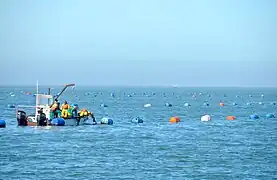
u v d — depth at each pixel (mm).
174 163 68062
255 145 86188
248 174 61938
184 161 69625
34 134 95125
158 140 91125
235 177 60219
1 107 192750
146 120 136875
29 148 78875
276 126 122562
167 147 82375
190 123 129125
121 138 92938
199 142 89188
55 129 103250
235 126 121688
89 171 62062
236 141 91188
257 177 60469
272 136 99938
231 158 72500
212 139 93875
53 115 105938
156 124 124312
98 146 82125
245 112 179000
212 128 115688
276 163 69125
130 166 65438
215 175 61094
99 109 190125
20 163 66625
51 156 72062
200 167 65688
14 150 76938
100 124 117812
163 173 61688
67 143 84750
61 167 64188
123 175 60125
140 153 75688
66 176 59250
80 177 58875
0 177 58375
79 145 82812
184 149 80375
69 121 107688
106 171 62156
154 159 70750
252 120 141125
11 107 191625
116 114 161125
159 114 163375
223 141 91125
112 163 67312
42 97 106250
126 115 156500
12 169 62688
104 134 98188
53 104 106500
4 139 88250
